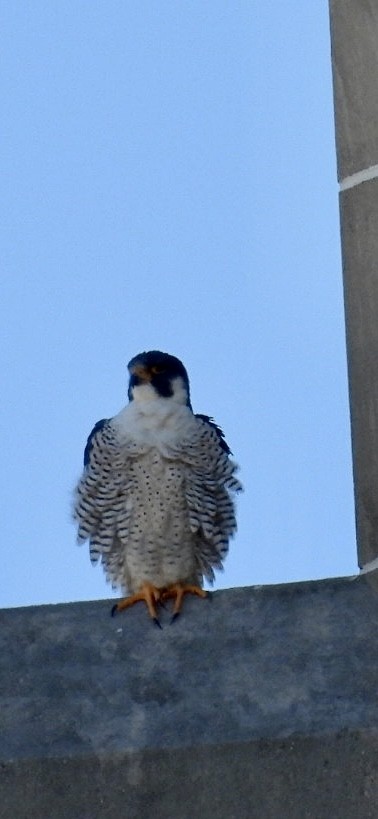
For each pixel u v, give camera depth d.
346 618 11.15
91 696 11.01
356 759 10.46
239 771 10.52
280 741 10.56
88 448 13.59
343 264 12.38
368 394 11.96
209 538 13.47
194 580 13.76
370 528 11.62
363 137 12.55
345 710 10.66
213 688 10.93
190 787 10.52
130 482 13.34
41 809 10.55
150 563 13.46
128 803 10.52
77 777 10.62
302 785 10.45
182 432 13.34
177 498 13.33
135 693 10.98
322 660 10.96
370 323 12.10
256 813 10.41
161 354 13.80
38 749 10.73
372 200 12.34
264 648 11.09
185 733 10.70
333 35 12.95
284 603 11.29
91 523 13.56
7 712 10.97
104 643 11.30
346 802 10.37
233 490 13.51
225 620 11.28
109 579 13.73
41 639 11.34
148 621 11.38
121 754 10.65
